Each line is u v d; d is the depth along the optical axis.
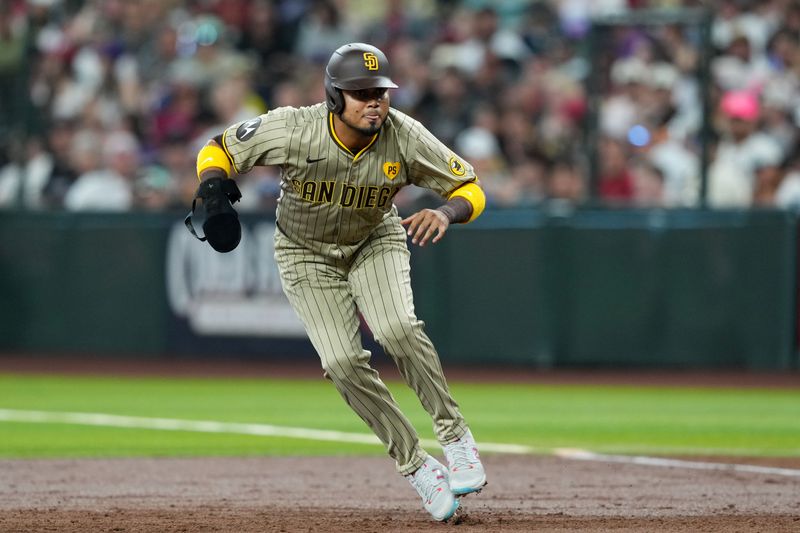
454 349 46.03
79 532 16.80
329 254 17.52
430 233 17.09
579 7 58.88
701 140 44.69
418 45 58.78
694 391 40.72
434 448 27.88
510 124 52.53
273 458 26.03
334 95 16.47
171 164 53.28
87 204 52.47
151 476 23.20
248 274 47.94
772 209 43.19
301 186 17.06
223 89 54.41
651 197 47.25
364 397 17.47
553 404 37.38
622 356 44.62
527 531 16.92
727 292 43.72
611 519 18.05
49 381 44.31
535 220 45.09
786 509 19.12
